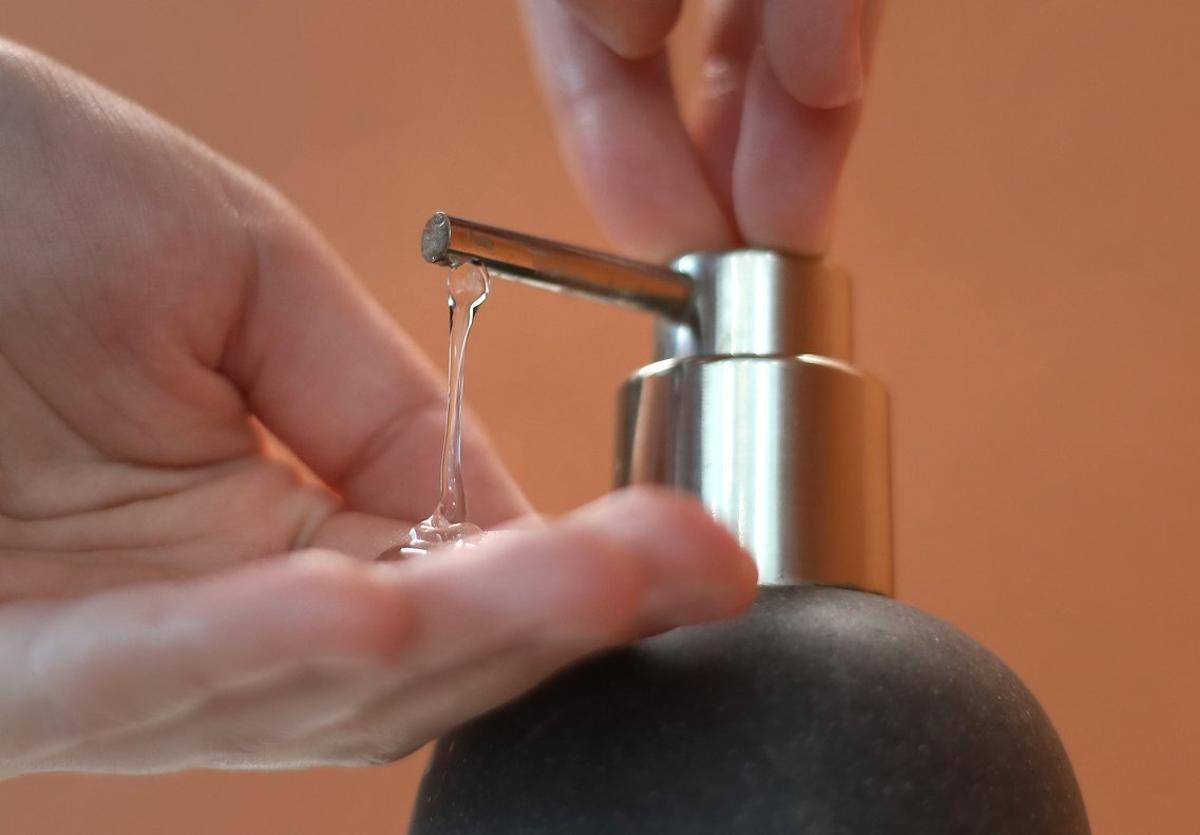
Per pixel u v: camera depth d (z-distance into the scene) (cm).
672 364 33
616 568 27
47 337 38
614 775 29
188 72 59
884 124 56
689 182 35
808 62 32
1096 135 55
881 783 29
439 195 57
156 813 55
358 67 59
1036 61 56
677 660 30
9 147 38
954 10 56
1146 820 51
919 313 55
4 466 38
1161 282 54
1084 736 51
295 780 55
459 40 58
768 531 32
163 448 39
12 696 28
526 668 27
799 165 33
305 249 41
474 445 41
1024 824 29
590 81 35
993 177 55
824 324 33
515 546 27
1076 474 53
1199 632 51
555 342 56
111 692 27
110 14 59
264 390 41
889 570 33
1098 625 52
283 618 26
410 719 28
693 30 55
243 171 41
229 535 39
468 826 30
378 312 41
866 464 32
